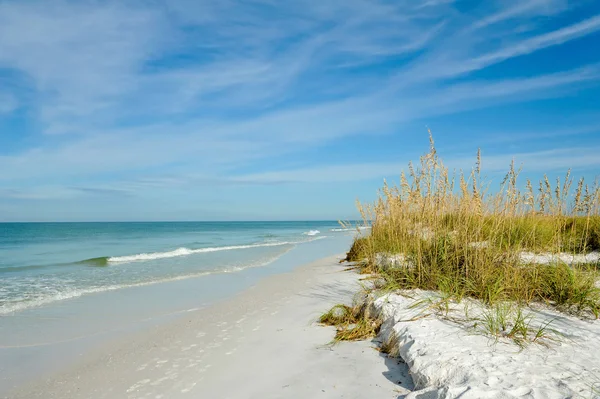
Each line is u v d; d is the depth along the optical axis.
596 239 8.59
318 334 5.72
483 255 6.21
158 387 4.30
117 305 8.70
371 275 9.43
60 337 6.48
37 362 5.39
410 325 4.71
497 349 3.86
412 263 7.20
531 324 4.61
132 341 6.18
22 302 9.00
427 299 5.54
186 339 6.04
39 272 14.03
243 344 5.54
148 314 7.90
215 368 4.71
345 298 7.94
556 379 3.15
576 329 4.45
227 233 53.22
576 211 6.48
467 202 6.66
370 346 4.97
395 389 3.74
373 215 10.95
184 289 10.53
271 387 4.03
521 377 3.21
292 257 18.91
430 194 7.36
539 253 6.92
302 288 9.59
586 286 5.38
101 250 24.03
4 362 5.39
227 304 8.52
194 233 52.97
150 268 15.02
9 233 50.41
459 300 5.46
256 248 25.03
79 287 10.93
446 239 6.96
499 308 4.93
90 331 6.79
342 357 4.67
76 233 51.53
